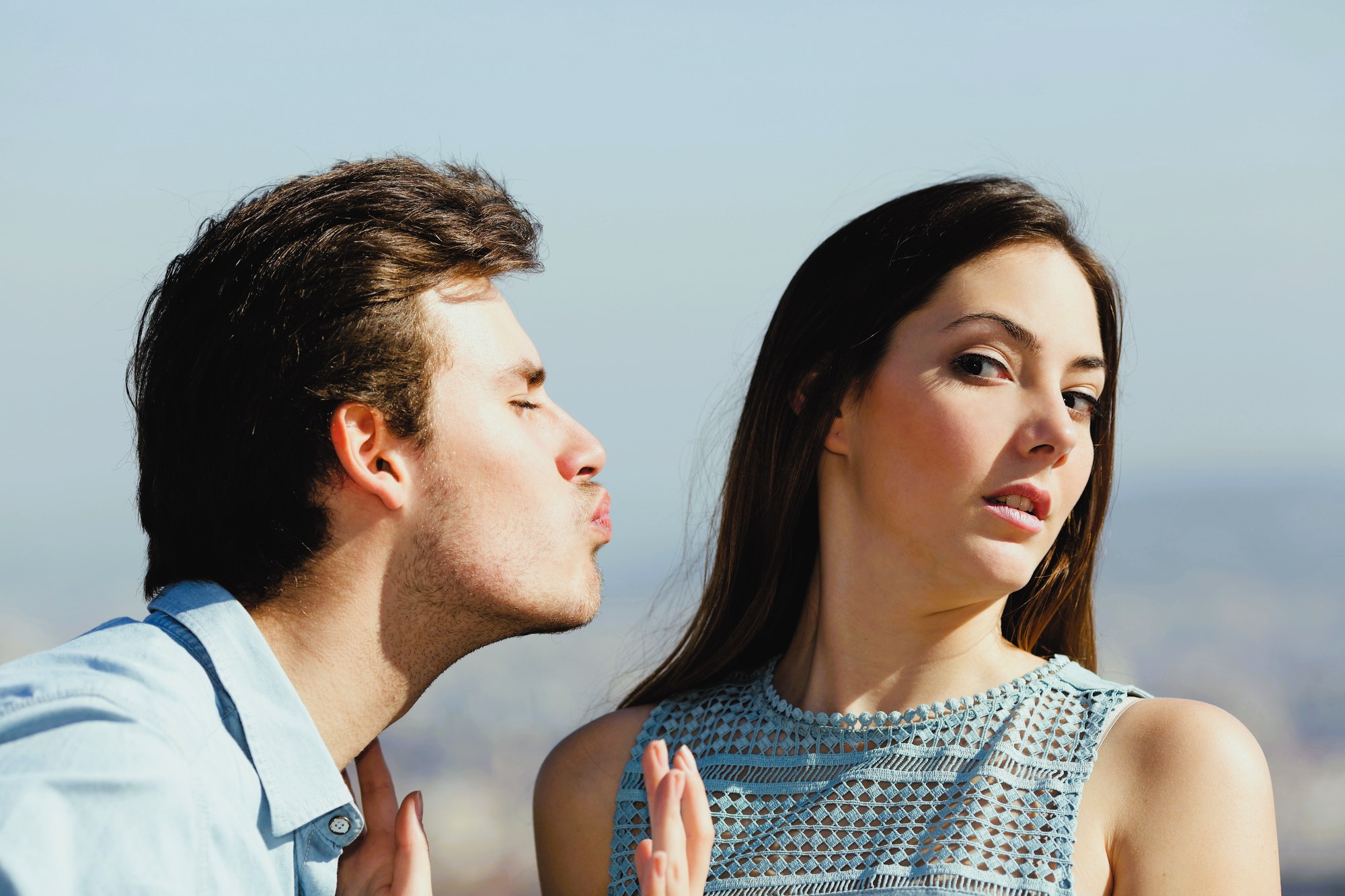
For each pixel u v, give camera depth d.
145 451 1.79
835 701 1.80
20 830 1.31
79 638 1.69
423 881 1.74
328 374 1.67
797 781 1.74
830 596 1.81
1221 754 1.53
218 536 1.71
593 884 1.89
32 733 1.44
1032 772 1.60
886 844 1.61
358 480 1.69
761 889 1.65
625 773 1.88
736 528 1.97
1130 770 1.56
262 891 1.57
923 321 1.69
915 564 1.68
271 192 1.79
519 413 1.82
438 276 1.74
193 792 1.50
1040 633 1.96
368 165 1.80
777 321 1.91
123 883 1.35
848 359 1.75
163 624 1.68
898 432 1.68
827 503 1.83
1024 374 1.66
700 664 2.01
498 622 1.81
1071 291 1.69
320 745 1.67
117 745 1.42
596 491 1.91
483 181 1.92
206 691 1.61
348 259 1.69
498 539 1.75
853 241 1.82
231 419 1.70
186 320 1.75
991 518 1.63
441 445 1.73
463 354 1.75
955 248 1.68
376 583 1.74
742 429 1.96
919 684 1.75
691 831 1.54
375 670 1.77
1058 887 1.48
